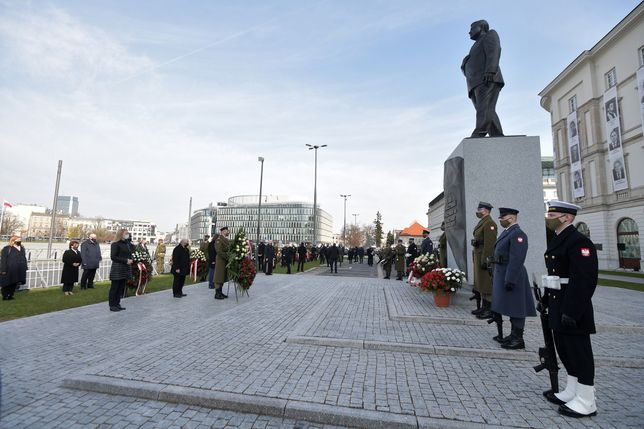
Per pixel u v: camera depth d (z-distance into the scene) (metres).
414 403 3.55
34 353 5.10
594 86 33.94
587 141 34.69
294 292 11.21
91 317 7.46
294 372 4.30
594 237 33.19
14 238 10.23
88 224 125.25
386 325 6.45
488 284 6.48
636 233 29.05
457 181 9.22
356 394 3.73
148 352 5.02
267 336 5.92
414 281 9.44
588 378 3.37
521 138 8.92
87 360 4.82
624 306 8.98
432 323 6.63
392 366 4.57
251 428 3.21
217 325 6.68
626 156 29.94
